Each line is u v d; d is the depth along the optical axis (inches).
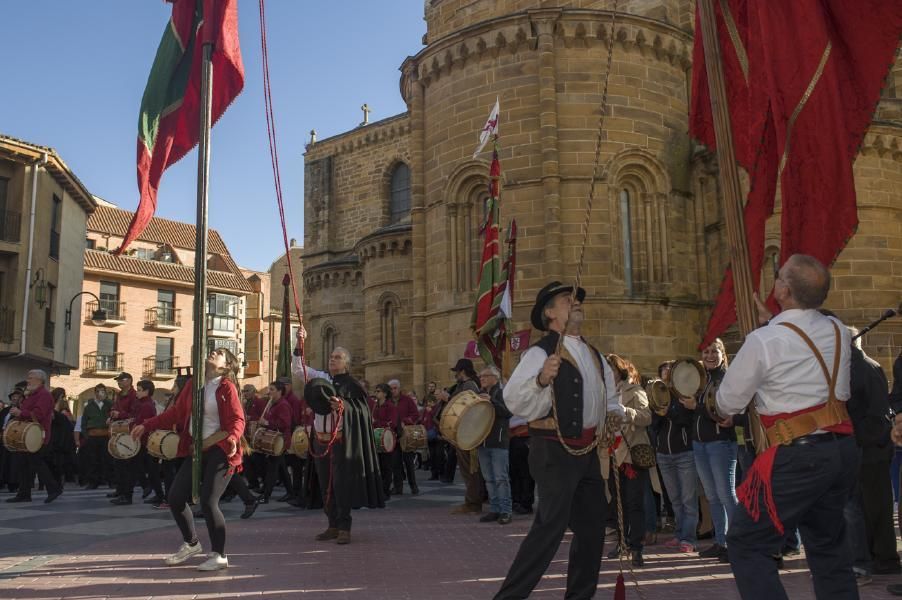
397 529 403.5
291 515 473.1
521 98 864.3
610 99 860.0
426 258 954.7
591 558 202.8
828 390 158.9
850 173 212.7
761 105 239.8
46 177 1294.3
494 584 259.3
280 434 535.5
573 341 205.9
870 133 810.8
